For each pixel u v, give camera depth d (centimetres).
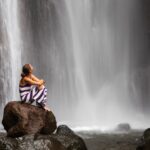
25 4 3288
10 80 3033
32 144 893
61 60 3372
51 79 3303
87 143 1620
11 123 950
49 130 959
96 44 3556
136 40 3809
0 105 2919
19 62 3134
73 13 3500
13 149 877
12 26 3144
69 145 940
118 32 3719
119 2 3778
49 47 3353
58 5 3459
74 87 3359
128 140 1717
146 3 3912
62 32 3425
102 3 3678
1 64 3003
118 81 3581
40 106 959
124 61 3688
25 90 953
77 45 3456
